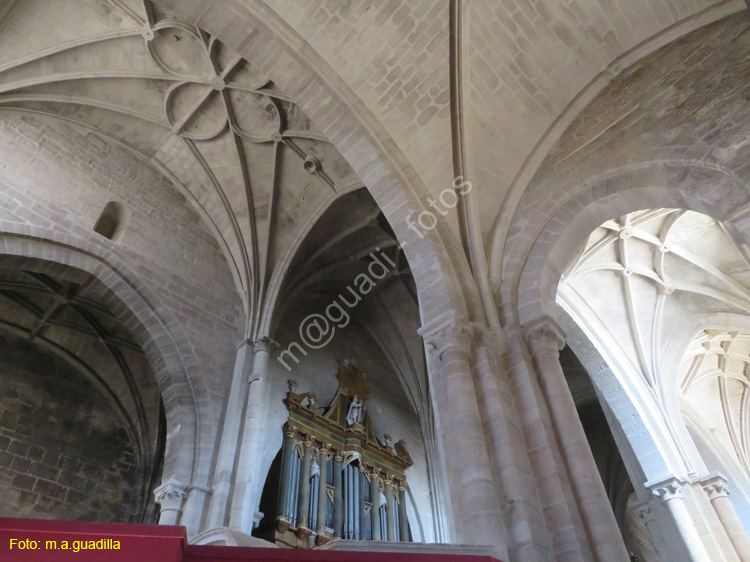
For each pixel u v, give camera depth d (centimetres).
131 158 1560
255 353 1460
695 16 986
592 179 1030
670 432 1551
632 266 1669
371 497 1567
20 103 1355
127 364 1816
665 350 1716
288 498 1367
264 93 1453
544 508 718
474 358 865
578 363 2153
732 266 1605
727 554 1350
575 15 1054
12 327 1666
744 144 866
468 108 1112
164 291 1441
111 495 1630
